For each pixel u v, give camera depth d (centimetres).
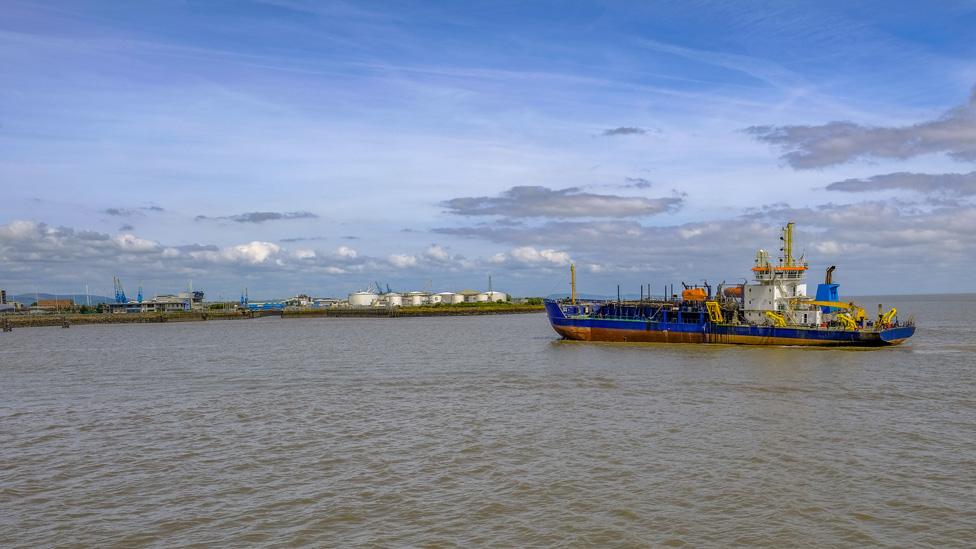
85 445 4622
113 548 2886
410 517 3155
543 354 10112
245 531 3033
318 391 6725
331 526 3070
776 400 5759
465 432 4741
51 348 13800
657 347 10644
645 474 3703
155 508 3344
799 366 7956
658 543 2838
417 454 4184
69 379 8194
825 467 3784
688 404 5631
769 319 10594
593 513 3167
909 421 4900
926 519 3053
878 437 4431
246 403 6094
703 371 7656
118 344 14662
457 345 12400
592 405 5659
